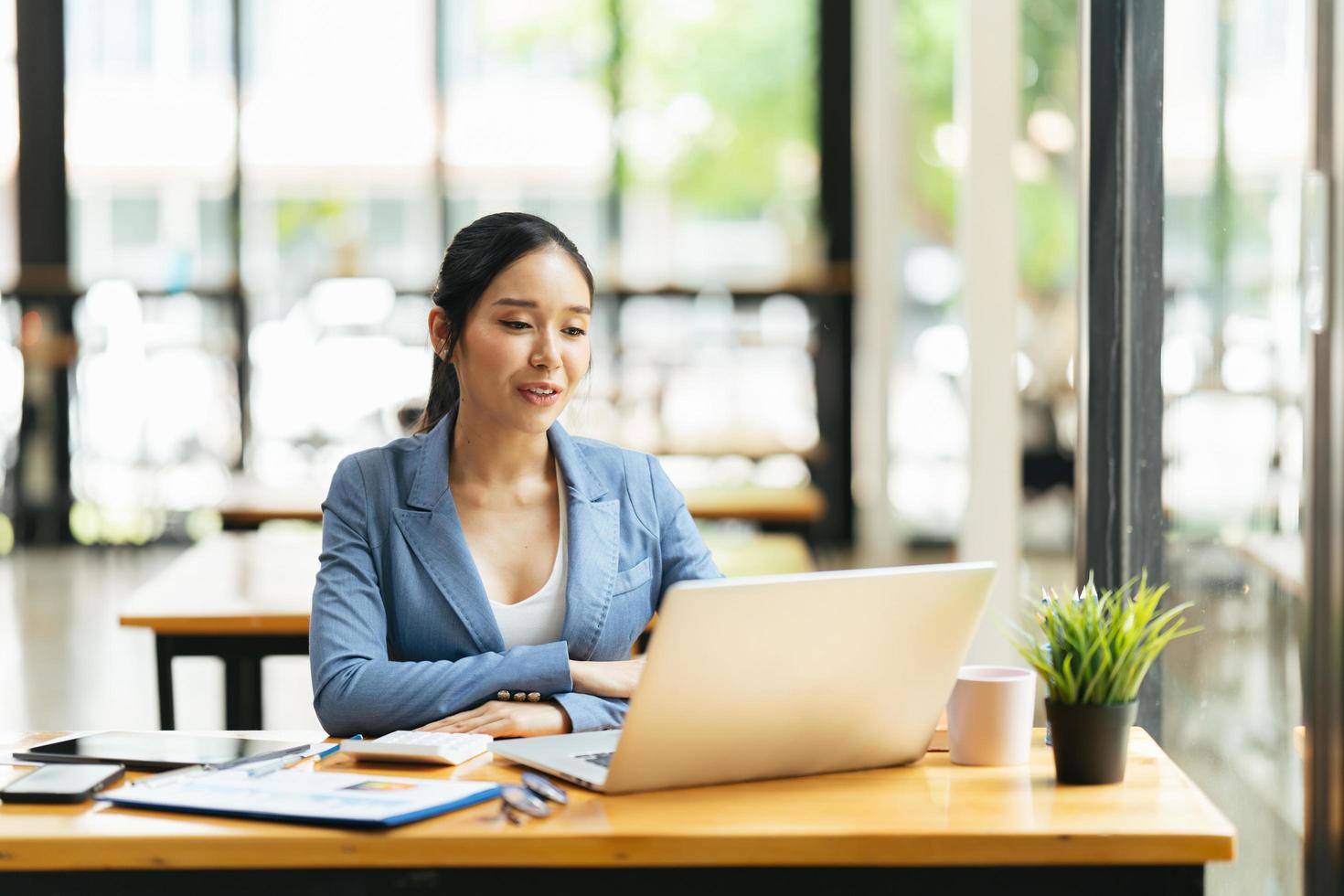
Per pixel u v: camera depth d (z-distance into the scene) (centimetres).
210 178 997
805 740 173
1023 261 665
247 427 993
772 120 1004
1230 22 234
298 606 341
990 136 528
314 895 157
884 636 171
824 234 1005
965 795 168
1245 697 233
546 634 225
